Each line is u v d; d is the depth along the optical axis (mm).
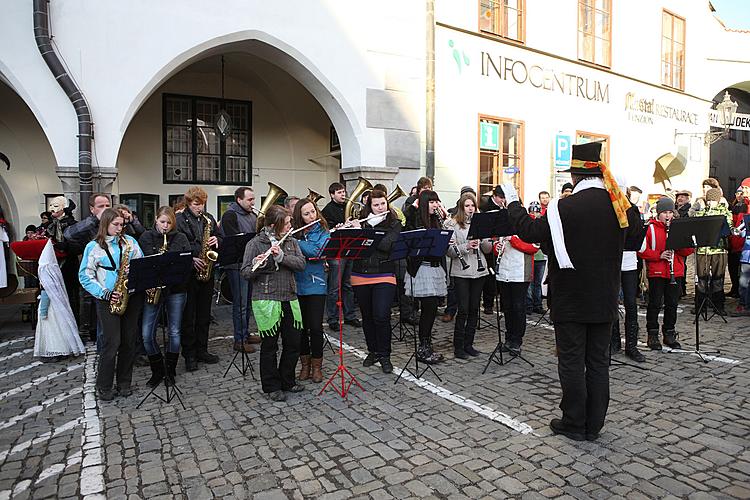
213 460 3455
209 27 7148
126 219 5461
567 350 3617
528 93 10672
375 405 4324
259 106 10812
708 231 5305
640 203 10211
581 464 3312
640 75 12953
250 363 5434
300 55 7887
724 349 5758
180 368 5387
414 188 7262
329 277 6805
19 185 9578
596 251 3477
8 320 7695
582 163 3592
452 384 4781
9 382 5012
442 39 9344
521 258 5355
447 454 3475
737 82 15789
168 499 3016
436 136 9344
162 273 4273
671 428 3805
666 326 5805
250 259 4297
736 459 3352
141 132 9766
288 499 2986
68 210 6320
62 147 6352
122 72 6621
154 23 6797
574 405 3611
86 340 6262
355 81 8422
